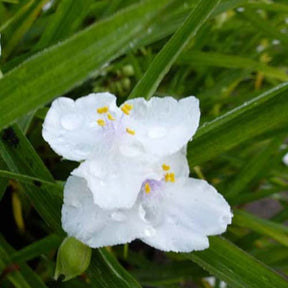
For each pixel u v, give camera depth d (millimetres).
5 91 143
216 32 312
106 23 138
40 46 223
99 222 158
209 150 188
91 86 256
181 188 164
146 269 271
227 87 297
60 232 185
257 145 311
